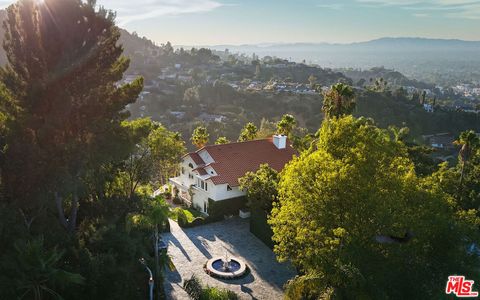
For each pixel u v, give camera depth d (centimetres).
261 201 4231
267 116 18225
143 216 3231
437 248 2500
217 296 3141
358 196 2453
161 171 5009
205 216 5038
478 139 5106
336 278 2527
